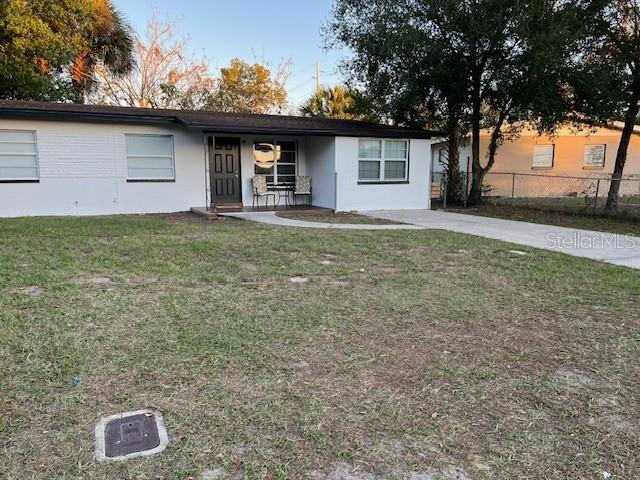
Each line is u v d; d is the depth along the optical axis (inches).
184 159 469.1
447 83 511.2
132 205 449.1
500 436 87.8
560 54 439.8
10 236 279.1
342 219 429.1
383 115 593.6
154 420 90.5
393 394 102.7
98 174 430.6
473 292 184.7
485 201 620.7
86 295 166.9
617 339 138.0
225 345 126.5
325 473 76.2
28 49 585.0
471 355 124.6
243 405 96.6
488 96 526.3
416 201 537.0
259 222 390.0
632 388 107.9
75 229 313.6
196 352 121.6
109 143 432.5
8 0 548.7
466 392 104.3
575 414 96.2
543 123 512.4
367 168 506.6
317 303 165.3
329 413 94.3
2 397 97.0
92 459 78.2
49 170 410.9
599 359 123.7
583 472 77.9
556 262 244.2
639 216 445.4
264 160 520.1
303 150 540.4
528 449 83.9
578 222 430.0
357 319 150.1
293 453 81.2
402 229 358.6
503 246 289.6
